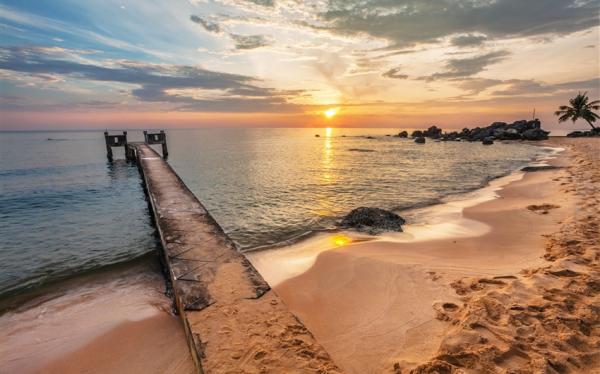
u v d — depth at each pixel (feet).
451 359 11.88
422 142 211.00
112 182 72.23
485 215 35.91
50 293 22.31
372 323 15.64
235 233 34.35
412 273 20.92
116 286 23.32
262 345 12.10
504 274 19.79
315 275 21.95
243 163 107.65
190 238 24.04
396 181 67.72
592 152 95.66
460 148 161.48
